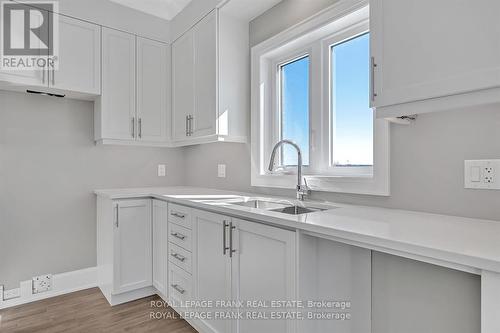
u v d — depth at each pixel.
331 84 1.80
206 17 2.23
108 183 2.73
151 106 2.68
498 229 0.97
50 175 2.46
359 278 1.40
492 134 1.09
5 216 2.27
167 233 2.15
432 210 1.26
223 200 1.81
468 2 0.88
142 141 2.66
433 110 0.98
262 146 2.18
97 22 2.40
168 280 2.15
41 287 2.38
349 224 1.06
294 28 1.86
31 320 2.02
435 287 1.19
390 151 1.40
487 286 0.71
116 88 2.49
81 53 2.32
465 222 1.08
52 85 2.19
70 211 2.55
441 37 0.94
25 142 2.35
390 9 1.08
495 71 0.82
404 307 1.28
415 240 0.85
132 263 2.28
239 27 2.24
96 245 2.66
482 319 0.72
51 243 2.46
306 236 1.17
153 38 2.69
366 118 1.63
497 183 1.07
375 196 1.48
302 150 2.00
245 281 1.43
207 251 1.70
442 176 1.23
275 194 2.07
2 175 2.26
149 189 2.69
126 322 1.99
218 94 2.13
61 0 2.23
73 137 2.56
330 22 1.66
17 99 2.32
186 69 2.51
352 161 1.70
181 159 3.16
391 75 1.08
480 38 0.85
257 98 2.18
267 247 1.30
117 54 2.50
